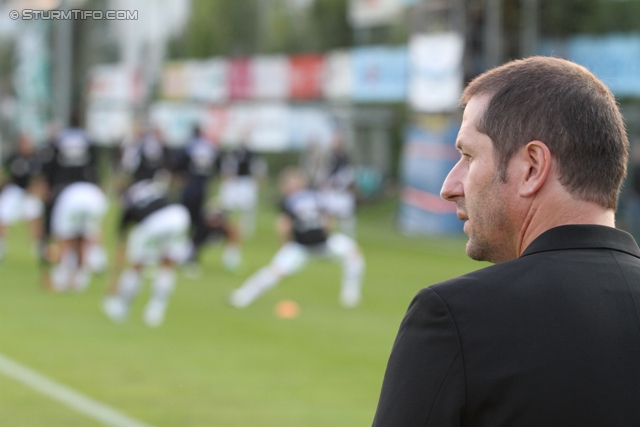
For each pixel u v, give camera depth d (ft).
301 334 75.10
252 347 69.36
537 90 11.85
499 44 143.43
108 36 266.98
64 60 172.45
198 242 113.39
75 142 91.61
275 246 141.90
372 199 189.26
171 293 95.71
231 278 108.37
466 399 10.72
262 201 209.15
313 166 170.71
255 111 196.95
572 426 10.48
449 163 154.51
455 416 10.72
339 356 66.64
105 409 50.52
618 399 10.56
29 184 109.29
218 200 205.26
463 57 145.79
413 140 163.32
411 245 143.23
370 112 190.08
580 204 11.80
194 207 112.98
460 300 11.12
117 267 80.02
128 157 113.60
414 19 154.51
